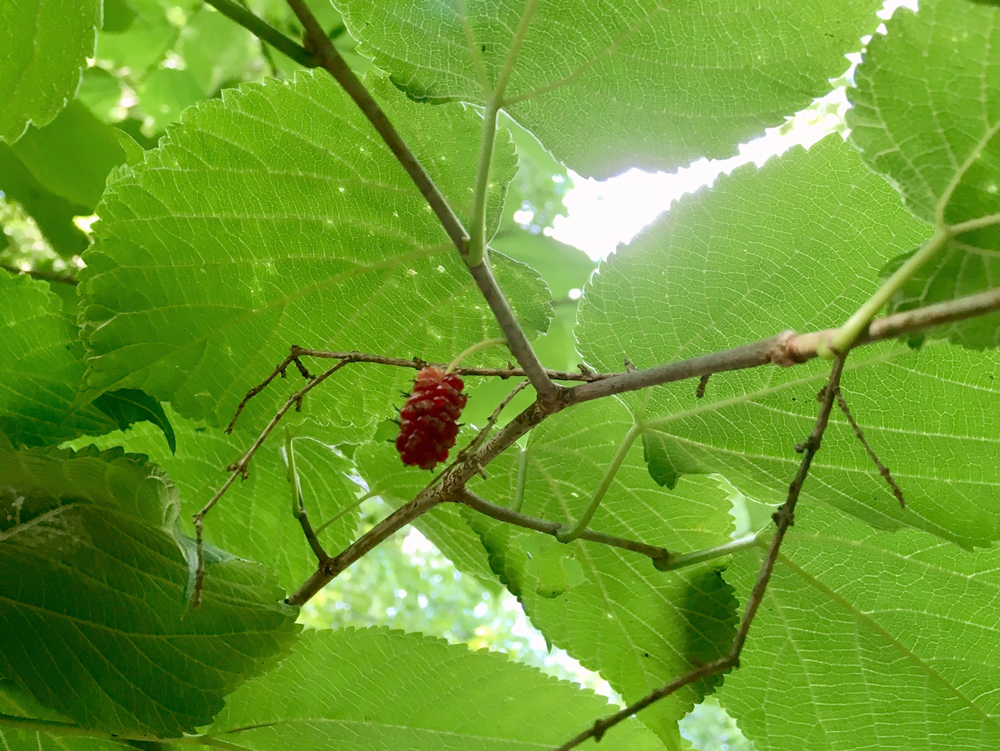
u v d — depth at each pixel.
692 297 0.23
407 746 0.26
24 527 0.23
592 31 0.20
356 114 0.23
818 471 0.24
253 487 0.31
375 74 0.23
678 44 0.20
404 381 0.26
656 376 0.19
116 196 0.23
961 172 0.17
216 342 0.25
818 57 0.20
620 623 0.26
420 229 0.24
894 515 0.23
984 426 0.22
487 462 0.21
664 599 0.25
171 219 0.24
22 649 0.23
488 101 0.21
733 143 0.21
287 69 0.43
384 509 0.67
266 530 0.31
